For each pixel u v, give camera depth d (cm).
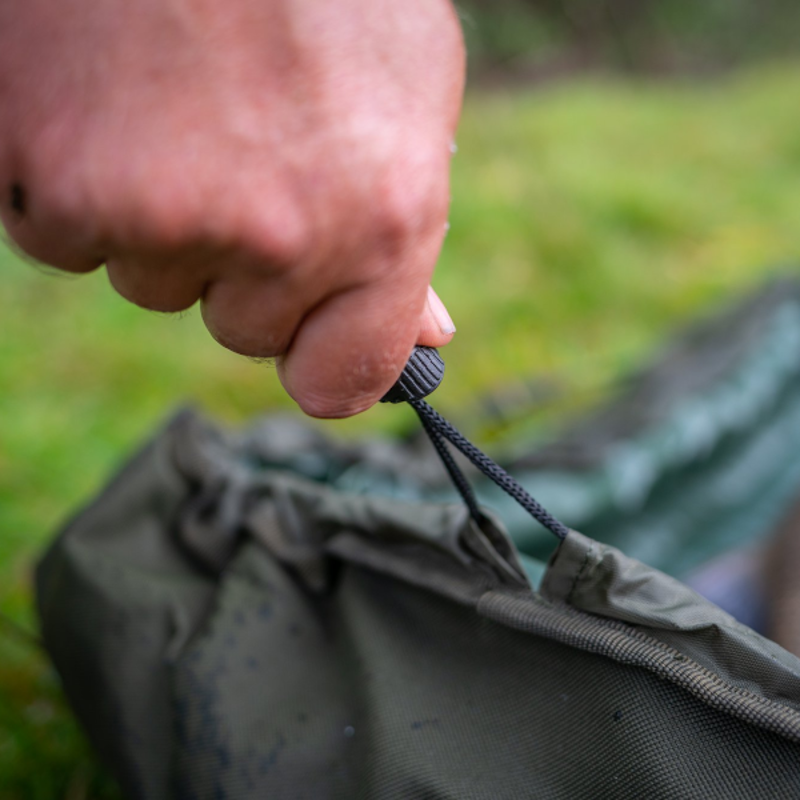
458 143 194
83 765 52
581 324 131
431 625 37
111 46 22
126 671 42
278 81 22
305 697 38
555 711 33
